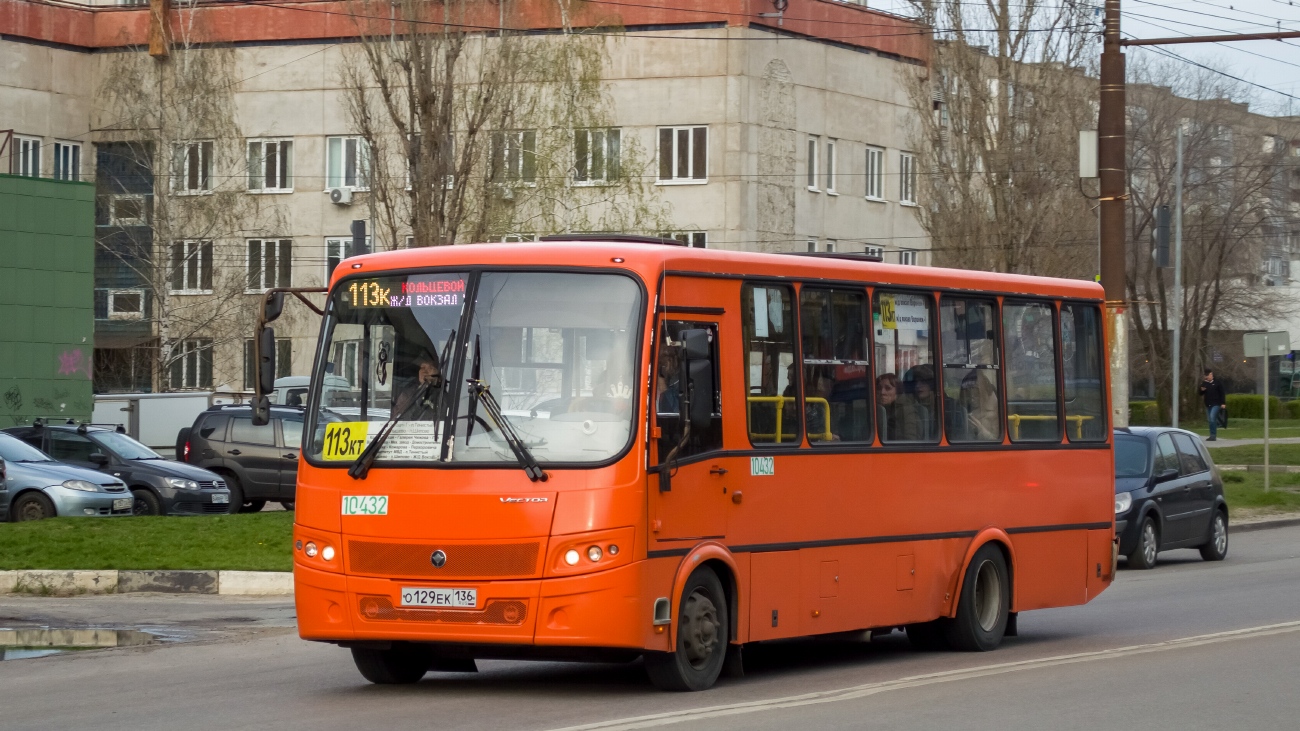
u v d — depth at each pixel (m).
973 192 41.50
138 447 27.98
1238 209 64.62
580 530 9.85
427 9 39.16
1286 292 87.12
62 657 12.95
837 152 57.09
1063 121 41.22
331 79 58.34
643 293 10.25
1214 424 52.00
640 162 51.94
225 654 13.16
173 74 58.44
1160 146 62.84
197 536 20.36
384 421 10.37
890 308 12.76
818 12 56.03
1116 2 24.28
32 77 59.59
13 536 20.00
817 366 11.91
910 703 10.12
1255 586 18.69
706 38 53.44
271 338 11.39
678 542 10.34
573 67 49.69
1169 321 66.00
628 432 10.02
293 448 28.95
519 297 10.38
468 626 9.93
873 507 12.34
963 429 13.51
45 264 41.53
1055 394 14.75
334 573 10.29
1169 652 12.85
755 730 8.96
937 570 13.06
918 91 42.44
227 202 57.53
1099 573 15.17
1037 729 9.15
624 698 10.38
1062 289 14.91
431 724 9.23
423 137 39.22
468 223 41.34
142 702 10.35
